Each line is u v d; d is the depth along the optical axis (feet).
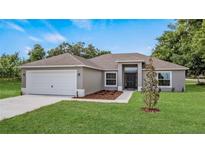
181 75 73.41
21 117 27.94
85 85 59.57
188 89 85.05
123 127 23.41
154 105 34.58
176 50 118.73
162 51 122.62
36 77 61.46
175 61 109.50
